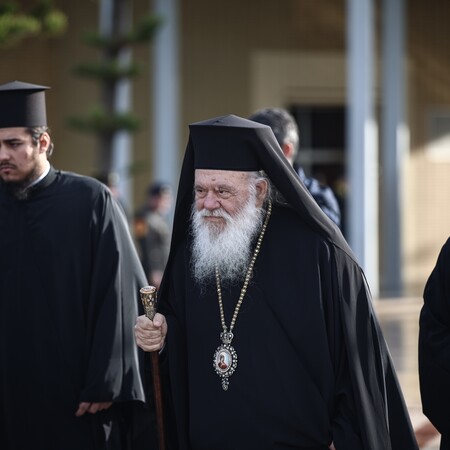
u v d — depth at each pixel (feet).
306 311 32.48
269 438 32.40
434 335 34.35
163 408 35.17
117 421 43.09
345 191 134.21
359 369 32.27
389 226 132.26
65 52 124.06
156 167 116.57
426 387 34.83
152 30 103.14
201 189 32.99
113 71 102.17
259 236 33.58
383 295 125.18
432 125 140.36
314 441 32.48
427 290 34.96
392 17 130.31
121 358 41.91
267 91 134.10
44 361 41.81
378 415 32.22
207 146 32.71
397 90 131.03
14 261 42.29
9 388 41.91
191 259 34.32
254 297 33.14
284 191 32.68
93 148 125.29
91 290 42.24
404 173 139.23
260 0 133.08
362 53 111.14
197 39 131.64
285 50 134.21
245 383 32.71
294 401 32.27
